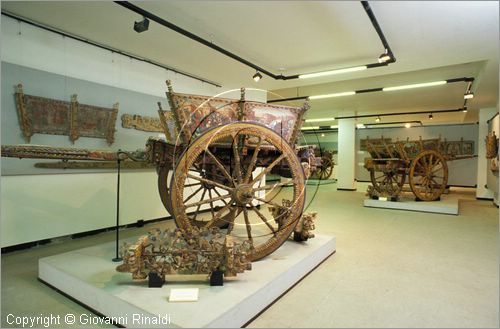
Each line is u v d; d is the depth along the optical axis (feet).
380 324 6.18
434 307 6.90
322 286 8.02
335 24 11.31
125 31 12.14
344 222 16.46
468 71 18.53
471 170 34.40
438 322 6.25
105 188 13.83
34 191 11.48
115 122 13.92
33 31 11.30
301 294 7.55
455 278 8.58
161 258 7.38
